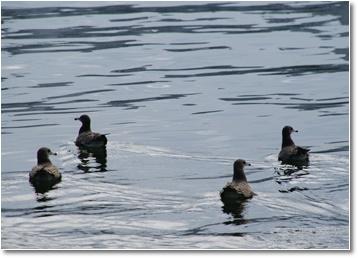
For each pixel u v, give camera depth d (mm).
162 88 32156
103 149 24750
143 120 28062
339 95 30547
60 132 26750
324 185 21109
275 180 21625
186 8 47125
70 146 25188
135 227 18391
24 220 18875
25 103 30172
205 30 41688
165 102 30250
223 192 20156
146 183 21438
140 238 17750
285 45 38281
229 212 19172
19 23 43844
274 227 18266
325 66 34594
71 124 27656
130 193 20656
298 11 45250
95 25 43219
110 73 34406
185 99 30609
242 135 26156
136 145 25234
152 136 26203
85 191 20797
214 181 21672
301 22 42719
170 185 21266
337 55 36219
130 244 17469
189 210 19359
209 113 28766
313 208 19422
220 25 42719
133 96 31156
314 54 36531
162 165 23062
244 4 47688
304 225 18359
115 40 40000
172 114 28688
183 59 36531
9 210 19531
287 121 27688
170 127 27172
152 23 43500
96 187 21109
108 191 20781
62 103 30219
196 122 27703
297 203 19781
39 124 27656
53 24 43594
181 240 17594
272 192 20594
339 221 18578
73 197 20391
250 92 31312
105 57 36938
